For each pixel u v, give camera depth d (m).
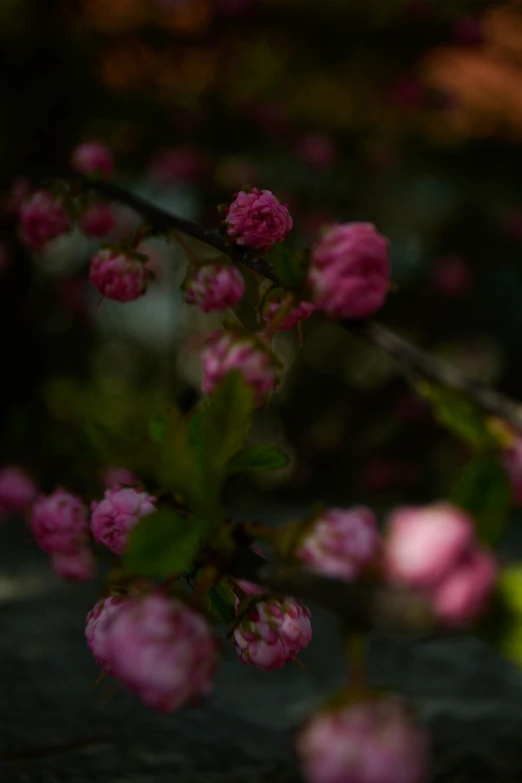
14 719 0.80
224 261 0.62
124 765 0.74
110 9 2.64
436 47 2.92
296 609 0.53
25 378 2.51
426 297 3.14
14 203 0.84
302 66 2.88
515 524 1.85
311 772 0.44
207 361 0.52
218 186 2.67
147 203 0.64
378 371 3.10
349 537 0.45
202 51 2.76
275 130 2.78
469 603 0.42
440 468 2.88
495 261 3.20
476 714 0.85
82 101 2.55
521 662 0.42
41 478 0.87
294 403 3.09
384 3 2.81
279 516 2.16
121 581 0.52
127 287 0.63
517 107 3.11
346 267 0.51
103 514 0.53
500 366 3.18
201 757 0.76
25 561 1.54
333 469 2.97
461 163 3.16
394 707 0.44
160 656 0.46
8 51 2.46
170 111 2.73
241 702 0.86
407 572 0.43
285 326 0.57
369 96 2.93
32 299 2.58
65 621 1.15
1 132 2.40
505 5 2.94
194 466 0.50
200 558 0.50
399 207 3.04
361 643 0.45
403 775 0.44
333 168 2.85
